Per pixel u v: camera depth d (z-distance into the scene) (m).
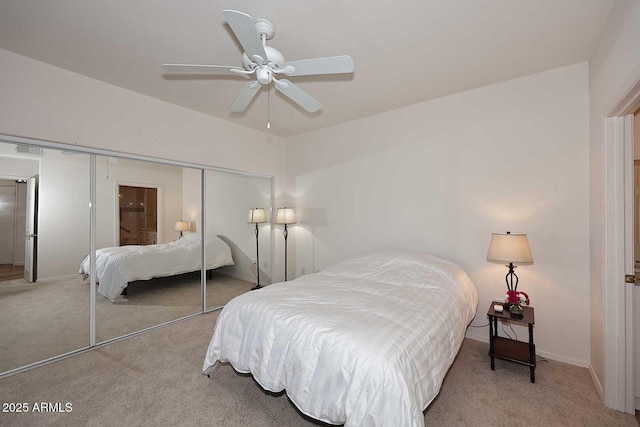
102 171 2.63
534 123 2.40
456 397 1.82
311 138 4.06
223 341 1.87
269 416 1.66
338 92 2.75
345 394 1.25
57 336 2.41
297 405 1.40
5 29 1.82
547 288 2.35
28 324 2.31
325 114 3.36
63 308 2.45
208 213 3.49
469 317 2.18
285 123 3.70
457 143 2.79
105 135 2.57
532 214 2.41
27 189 2.30
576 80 2.23
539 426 1.58
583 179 2.20
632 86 1.37
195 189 3.35
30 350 2.29
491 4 1.59
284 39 1.91
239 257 3.84
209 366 1.92
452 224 2.82
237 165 3.74
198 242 3.39
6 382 2.01
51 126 2.28
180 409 1.72
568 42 1.95
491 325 2.17
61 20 1.73
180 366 2.20
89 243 2.55
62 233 2.45
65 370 2.15
